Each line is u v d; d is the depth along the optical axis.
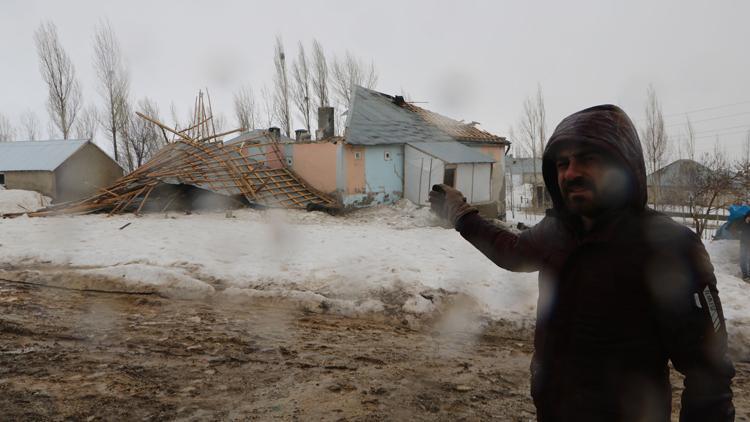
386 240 13.47
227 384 4.71
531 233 1.82
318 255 10.89
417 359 5.74
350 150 20.75
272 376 4.96
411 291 8.27
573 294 1.61
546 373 1.72
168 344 5.77
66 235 13.27
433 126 25.39
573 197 1.54
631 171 1.50
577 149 1.53
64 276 8.78
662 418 1.54
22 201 22.23
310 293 8.13
